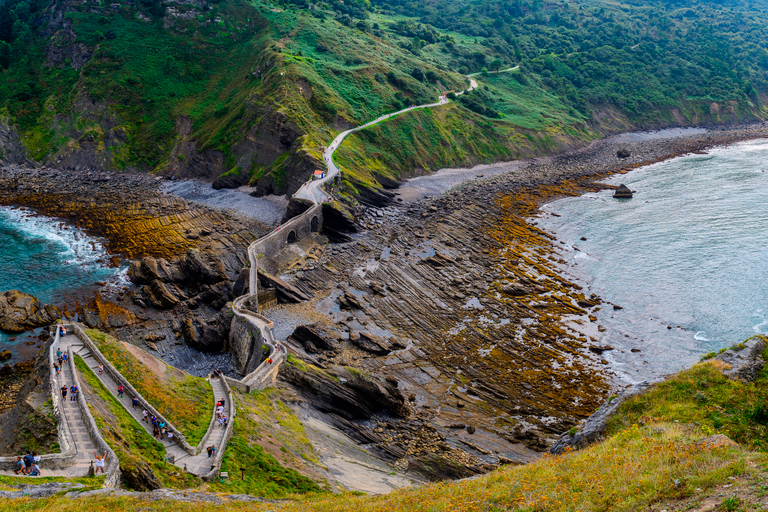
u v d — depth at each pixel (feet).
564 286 302.45
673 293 288.51
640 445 91.86
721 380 114.52
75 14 608.60
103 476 108.58
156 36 607.78
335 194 408.87
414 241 368.89
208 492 117.08
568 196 459.32
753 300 276.00
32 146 526.57
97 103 537.24
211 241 357.20
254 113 492.54
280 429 170.60
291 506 104.06
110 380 155.43
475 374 233.55
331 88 542.16
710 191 456.45
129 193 449.06
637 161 572.10
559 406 210.18
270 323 242.37
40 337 249.34
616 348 244.83
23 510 87.25
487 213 418.10
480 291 299.99
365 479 156.97
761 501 60.23
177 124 537.24
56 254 336.08
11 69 581.12
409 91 604.49
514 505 79.82
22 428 131.54
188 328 256.93
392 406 208.54
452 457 183.01
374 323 274.36
